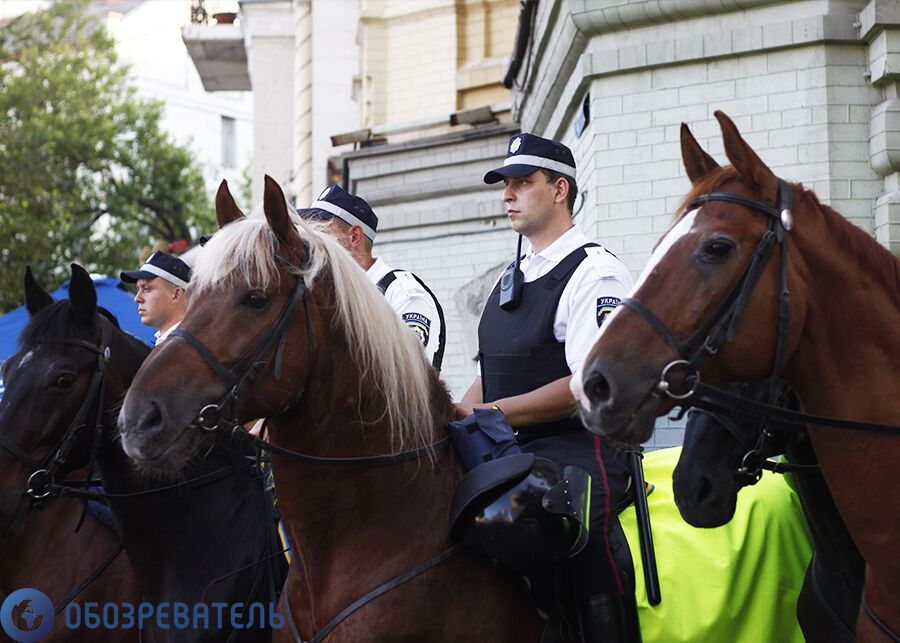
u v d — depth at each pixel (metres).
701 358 2.37
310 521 2.79
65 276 21.30
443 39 10.62
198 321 2.57
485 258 8.98
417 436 2.84
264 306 2.61
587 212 6.39
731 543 3.24
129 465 3.43
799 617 3.11
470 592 2.78
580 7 6.10
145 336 8.29
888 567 2.47
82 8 21.98
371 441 2.79
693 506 2.95
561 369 3.10
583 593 2.91
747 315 2.39
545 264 3.20
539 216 3.25
